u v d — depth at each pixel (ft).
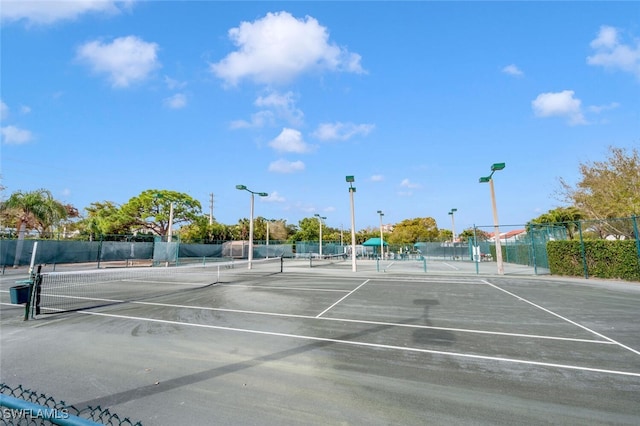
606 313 26.43
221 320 24.68
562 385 12.99
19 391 12.54
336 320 24.56
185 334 20.80
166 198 124.36
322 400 11.69
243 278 55.77
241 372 14.42
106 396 12.10
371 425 9.96
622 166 63.46
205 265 87.81
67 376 14.05
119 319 25.17
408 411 10.87
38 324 23.67
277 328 22.24
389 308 29.17
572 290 38.70
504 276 54.60
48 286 45.91
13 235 83.35
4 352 17.31
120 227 123.44
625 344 18.38
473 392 12.36
